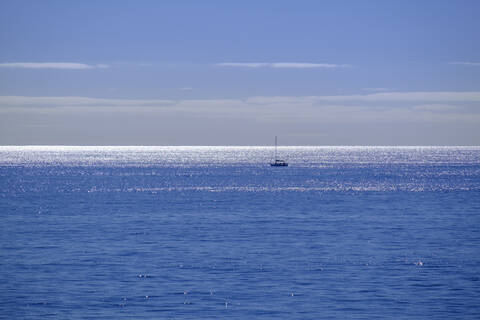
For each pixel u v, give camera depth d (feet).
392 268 232.53
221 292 198.18
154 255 256.93
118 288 202.49
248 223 367.25
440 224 363.15
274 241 295.48
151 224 361.71
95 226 351.67
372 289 202.28
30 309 181.37
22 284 207.31
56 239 301.02
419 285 207.21
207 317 174.70
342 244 286.66
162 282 209.97
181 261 244.42
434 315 176.45
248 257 252.83
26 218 393.50
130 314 176.96
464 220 383.86
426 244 287.48
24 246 279.49
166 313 177.88
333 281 212.02
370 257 253.65
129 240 297.74
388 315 176.55
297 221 377.30
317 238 305.53
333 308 182.39
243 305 184.96
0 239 300.40
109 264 238.48
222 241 295.28
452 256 256.32
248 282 210.38
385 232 328.08
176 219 387.55
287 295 195.11
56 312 178.70
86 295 194.70
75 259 248.11
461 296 194.29
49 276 218.18
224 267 233.14
